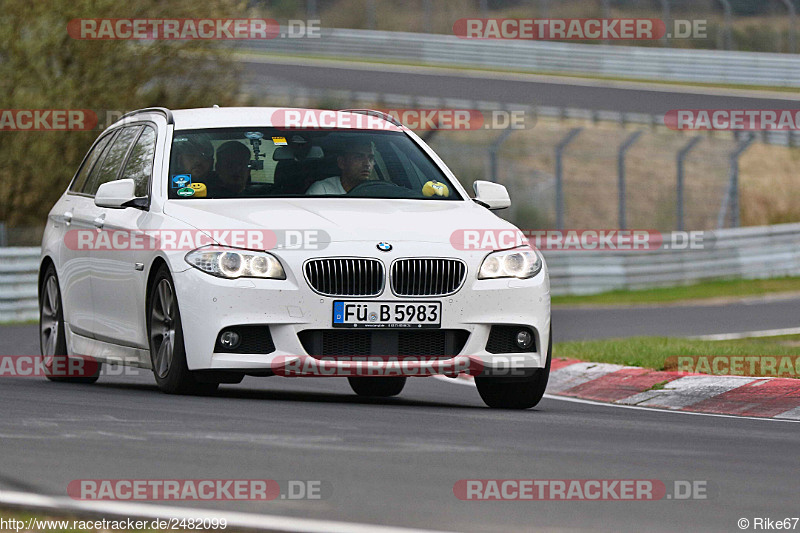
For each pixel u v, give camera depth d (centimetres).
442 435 2139
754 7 16188
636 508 1532
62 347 3291
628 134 12244
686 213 11162
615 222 10900
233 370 2606
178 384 2688
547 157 11606
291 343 2591
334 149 3011
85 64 8662
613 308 7200
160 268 2747
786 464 1931
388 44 16100
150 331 2784
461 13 17500
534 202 10819
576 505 1538
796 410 2823
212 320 2603
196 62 9131
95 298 3077
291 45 16238
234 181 2891
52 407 2427
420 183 3009
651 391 3209
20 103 8375
